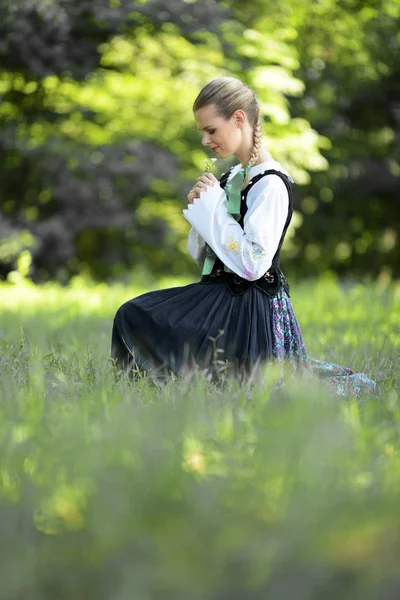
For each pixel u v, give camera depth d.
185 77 22.23
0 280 23.70
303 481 3.42
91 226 24.83
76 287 19.38
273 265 6.27
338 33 24.59
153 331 6.18
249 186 6.19
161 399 5.14
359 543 2.88
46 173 23.97
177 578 2.65
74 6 20.84
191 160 23.94
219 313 6.18
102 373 5.96
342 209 31.84
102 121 22.84
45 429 4.21
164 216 26.17
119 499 3.15
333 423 4.22
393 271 33.19
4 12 20.20
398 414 4.72
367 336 9.20
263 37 21.36
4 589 2.60
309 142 21.80
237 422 4.48
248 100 6.18
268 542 2.86
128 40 22.14
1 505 3.25
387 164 30.02
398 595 2.55
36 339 9.36
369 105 29.16
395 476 3.61
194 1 21.42
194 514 3.10
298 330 6.39
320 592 2.58
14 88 22.45
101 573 2.70
